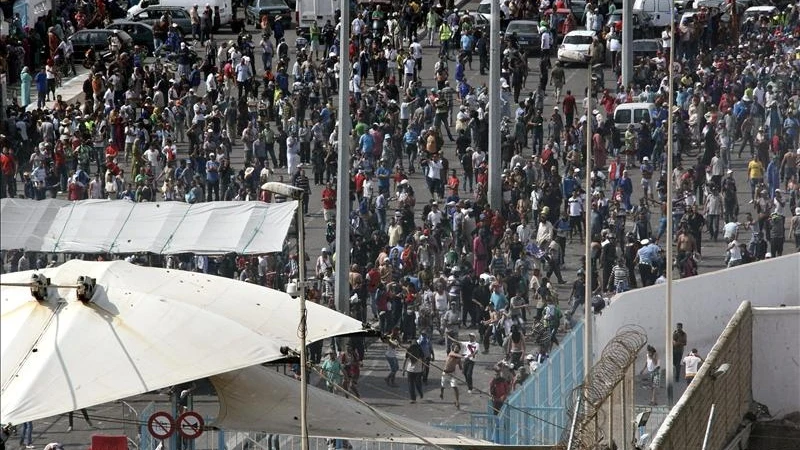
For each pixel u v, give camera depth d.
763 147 178.88
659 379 138.00
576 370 128.75
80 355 99.44
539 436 116.50
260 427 100.75
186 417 101.00
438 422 126.94
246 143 179.12
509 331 141.62
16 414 96.12
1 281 105.25
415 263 152.38
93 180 171.75
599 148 180.62
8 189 171.88
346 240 142.00
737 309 141.38
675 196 172.00
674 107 185.25
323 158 176.50
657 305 140.88
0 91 179.00
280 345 102.62
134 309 102.69
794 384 138.25
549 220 163.88
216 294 108.50
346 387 127.94
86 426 122.50
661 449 104.56
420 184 179.88
